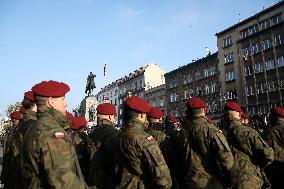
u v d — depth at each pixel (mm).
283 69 35500
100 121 5531
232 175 4281
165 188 3736
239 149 5254
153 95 63688
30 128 2990
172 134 5242
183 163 4703
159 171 3707
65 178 2654
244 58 40406
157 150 3795
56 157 2703
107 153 5086
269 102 36469
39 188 2748
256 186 5078
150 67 69375
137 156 3812
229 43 43250
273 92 36250
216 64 45594
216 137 4344
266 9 37719
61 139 2803
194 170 4504
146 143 3791
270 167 6328
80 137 6777
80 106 38875
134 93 72375
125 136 3975
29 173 2818
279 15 36469
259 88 38000
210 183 4383
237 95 40844
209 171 4438
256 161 5211
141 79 70000
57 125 2934
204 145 4438
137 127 4012
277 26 36469
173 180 5137
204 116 4777
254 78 38625
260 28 38719
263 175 5355
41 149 2725
